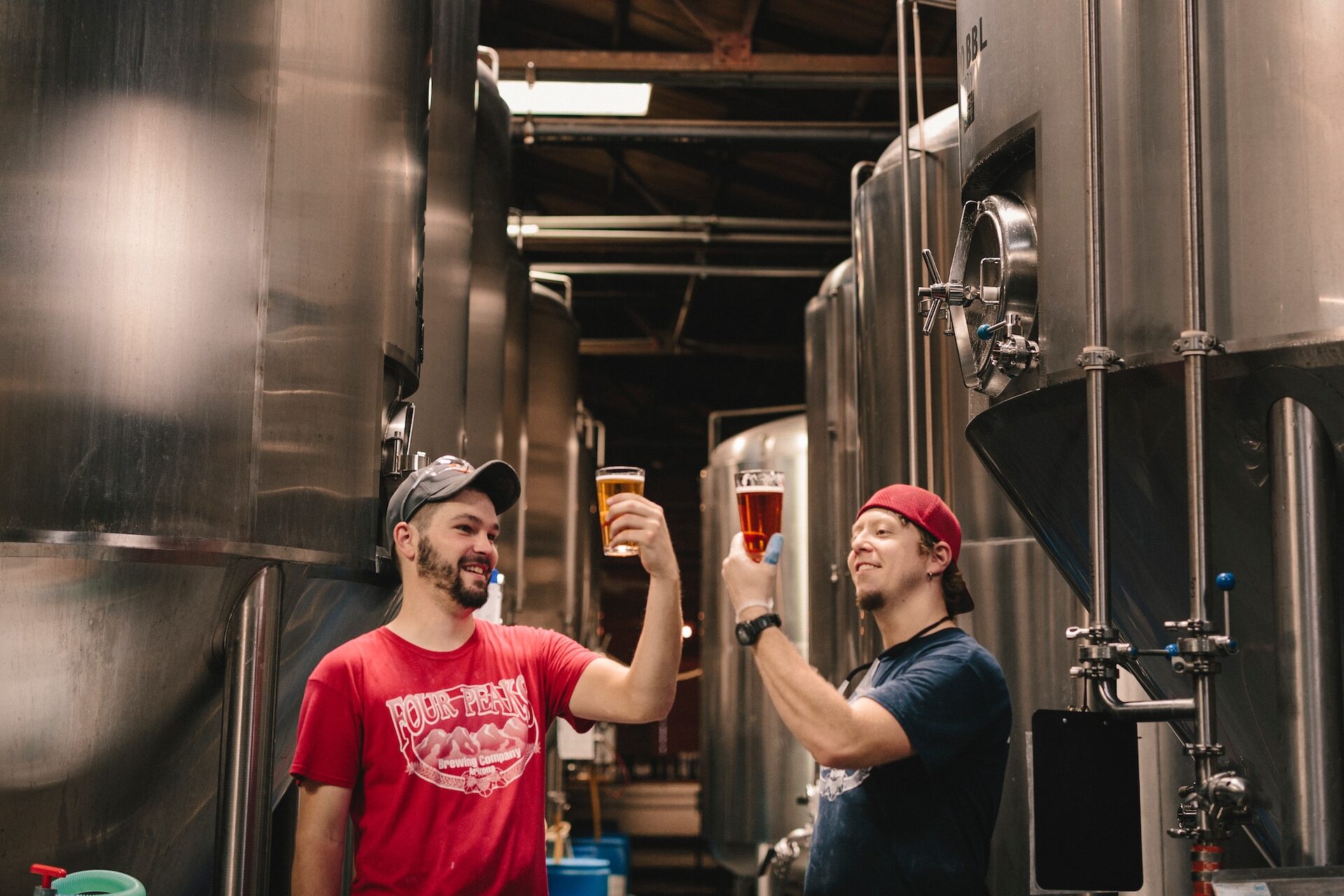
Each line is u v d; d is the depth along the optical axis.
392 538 2.22
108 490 2.14
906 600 2.30
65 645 2.12
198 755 2.38
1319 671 1.91
